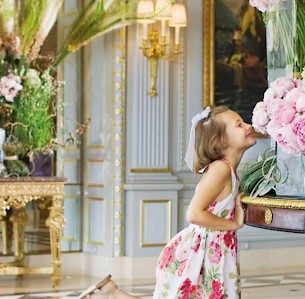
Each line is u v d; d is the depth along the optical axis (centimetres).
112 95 882
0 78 831
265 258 948
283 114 389
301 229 375
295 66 419
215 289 437
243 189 430
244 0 938
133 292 793
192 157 460
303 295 775
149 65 891
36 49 845
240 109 937
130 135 888
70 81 909
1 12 824
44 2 841
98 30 855
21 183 809
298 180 399
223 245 438
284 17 421
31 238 889
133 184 878
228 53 930
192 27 915
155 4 856
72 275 909
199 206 432
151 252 887
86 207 914
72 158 912
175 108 908
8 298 761
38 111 845
